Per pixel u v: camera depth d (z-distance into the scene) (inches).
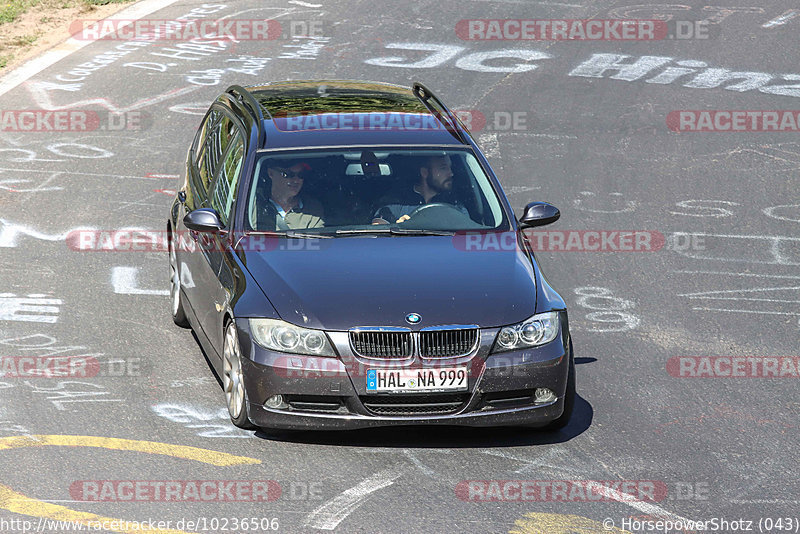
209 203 1208.2
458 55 2733.8
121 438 991.0
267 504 868.0
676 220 1795.0
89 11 3097.9
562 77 2576.3
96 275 1476.4
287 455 966.4
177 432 1008.2
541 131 2230.6
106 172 1958.7
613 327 1354.6
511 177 1984.5
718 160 2087.8
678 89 2501.2
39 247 1587.1
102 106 2337.6
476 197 1157.7
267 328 970.1
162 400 1082.1
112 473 919.0
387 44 2819.9
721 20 3036.4
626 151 2130.9
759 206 1866.4
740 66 2669.8
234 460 951.6
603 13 3102.9
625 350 1274.6
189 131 2197.3
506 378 970.7
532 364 977.5
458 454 978.1
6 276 1461.6
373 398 959.0
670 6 3174.2
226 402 1075.9
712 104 2407.7
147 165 2004.2
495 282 1018.7
